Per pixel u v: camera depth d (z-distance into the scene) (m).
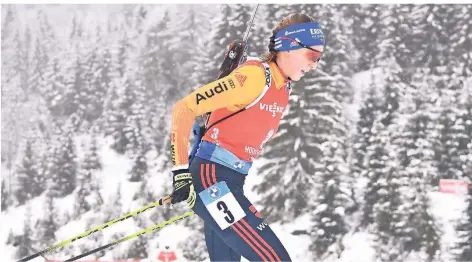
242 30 49.28
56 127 66.25
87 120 72.88
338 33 53.62
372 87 47.59
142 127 64.31
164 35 75.44
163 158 59.31
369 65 63.38
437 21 55.66
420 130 40.94
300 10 50.53
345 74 55.53
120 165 61.00
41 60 91.19
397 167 37.72
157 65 72.62
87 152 59.94
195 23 76.69
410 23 58.38
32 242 49.81
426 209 35.91
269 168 37.75
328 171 36.88
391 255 35.47
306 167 37.09
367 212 37.41
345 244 36.25
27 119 77.38
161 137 64.50
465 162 40.53
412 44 56.59
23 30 99.38
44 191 58.66
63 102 75.69
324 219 35.81
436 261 34.69
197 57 59.59
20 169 60.44
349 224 37.56
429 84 50.50
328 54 50.53
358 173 40.94
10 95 83.19
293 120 37.28
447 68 50.78
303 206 36.66
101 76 77.62
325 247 35.66
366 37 66.06
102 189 56.16
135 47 82.38
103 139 67.31
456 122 41.62
